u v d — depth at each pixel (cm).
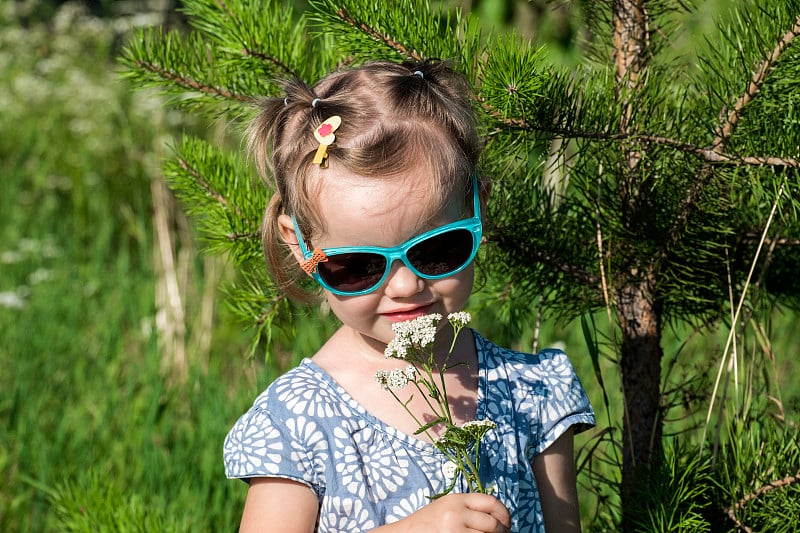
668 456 145
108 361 305
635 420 154
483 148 134
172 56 158
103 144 450
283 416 126
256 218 161
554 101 134
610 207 149
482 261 157
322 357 134
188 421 273
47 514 235
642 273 151
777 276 163
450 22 153
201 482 237
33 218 437
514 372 138
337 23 141
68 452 257
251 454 124
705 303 158
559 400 137
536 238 154
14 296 343
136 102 457
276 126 131
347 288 121
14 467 252
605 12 153
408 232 118
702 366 176
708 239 148
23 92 504
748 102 132
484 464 129
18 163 466
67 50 550
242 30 152
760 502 142
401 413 128
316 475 124
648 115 138
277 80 142
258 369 286
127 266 369
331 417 126
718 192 143
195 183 165
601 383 157
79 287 360
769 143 133
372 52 143
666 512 138
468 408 132
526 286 162
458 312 125
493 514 112
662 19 157
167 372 300
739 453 144
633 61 147
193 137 187
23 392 277
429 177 119
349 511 123
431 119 123
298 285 145
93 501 186
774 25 129
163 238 335
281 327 171
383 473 124
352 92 125
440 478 125
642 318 153
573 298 161
